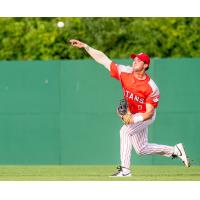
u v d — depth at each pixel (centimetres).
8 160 4053
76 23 4409
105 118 4031
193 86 4022
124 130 3297
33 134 4047
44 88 4038
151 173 3519
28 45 4384
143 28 4400
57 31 4391
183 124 4028
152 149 3388
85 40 4412
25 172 3562
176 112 4022
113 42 4416
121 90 4031
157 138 4022
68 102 4038
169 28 4391
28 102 4044
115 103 4031
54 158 4047
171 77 4019
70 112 4038
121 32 4412
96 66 4028
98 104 4031
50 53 4381
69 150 4044
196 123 4025
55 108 4044
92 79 4031
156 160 4053
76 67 4031
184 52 4381
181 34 4381
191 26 4381
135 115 3266
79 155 4044
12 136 4047
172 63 4019
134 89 3297
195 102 4022
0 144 4050
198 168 3850
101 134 4034
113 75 3341
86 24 4422
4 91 4041
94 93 4031
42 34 4388
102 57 3350
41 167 3888
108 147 4038
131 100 3316
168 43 4384
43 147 4050
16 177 3322
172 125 4022
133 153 4047
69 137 4047
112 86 4028
